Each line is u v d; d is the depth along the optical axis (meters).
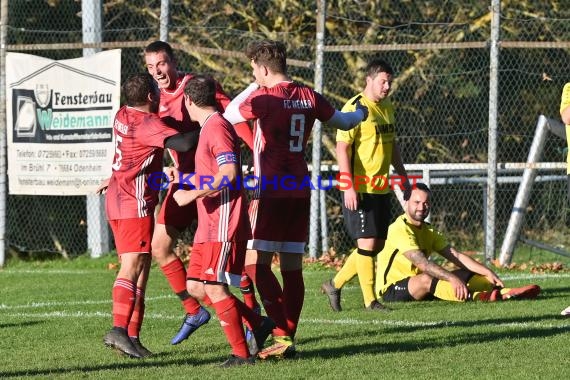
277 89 24.16
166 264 26.66
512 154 59.34
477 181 49.56
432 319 31.12
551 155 57.88
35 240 57.41
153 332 29.50
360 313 33.12
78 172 50.53
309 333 28.58
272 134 24.02
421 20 60.34
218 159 22.41
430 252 36.97
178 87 26.75
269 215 24.03
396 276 36.59
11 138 51.75
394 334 27.97
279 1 60.38
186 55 60.25
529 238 52.41
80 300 38.09
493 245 47.47
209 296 23.27
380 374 22.02
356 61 59.47
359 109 26.19
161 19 49.62
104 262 52.34
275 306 24.09
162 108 26.89
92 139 50.09
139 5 60.78
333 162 55.12
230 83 59.31
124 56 59.19
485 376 21.64
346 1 59.94
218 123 22.70
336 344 26.38
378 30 59.94
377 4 60.00
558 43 45.88
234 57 54.94
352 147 33.03
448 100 59.31
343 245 55.62
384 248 36.94
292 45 58.91
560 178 50.44
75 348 26.88
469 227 56.22
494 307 33.59
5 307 36.47
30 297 39.41
